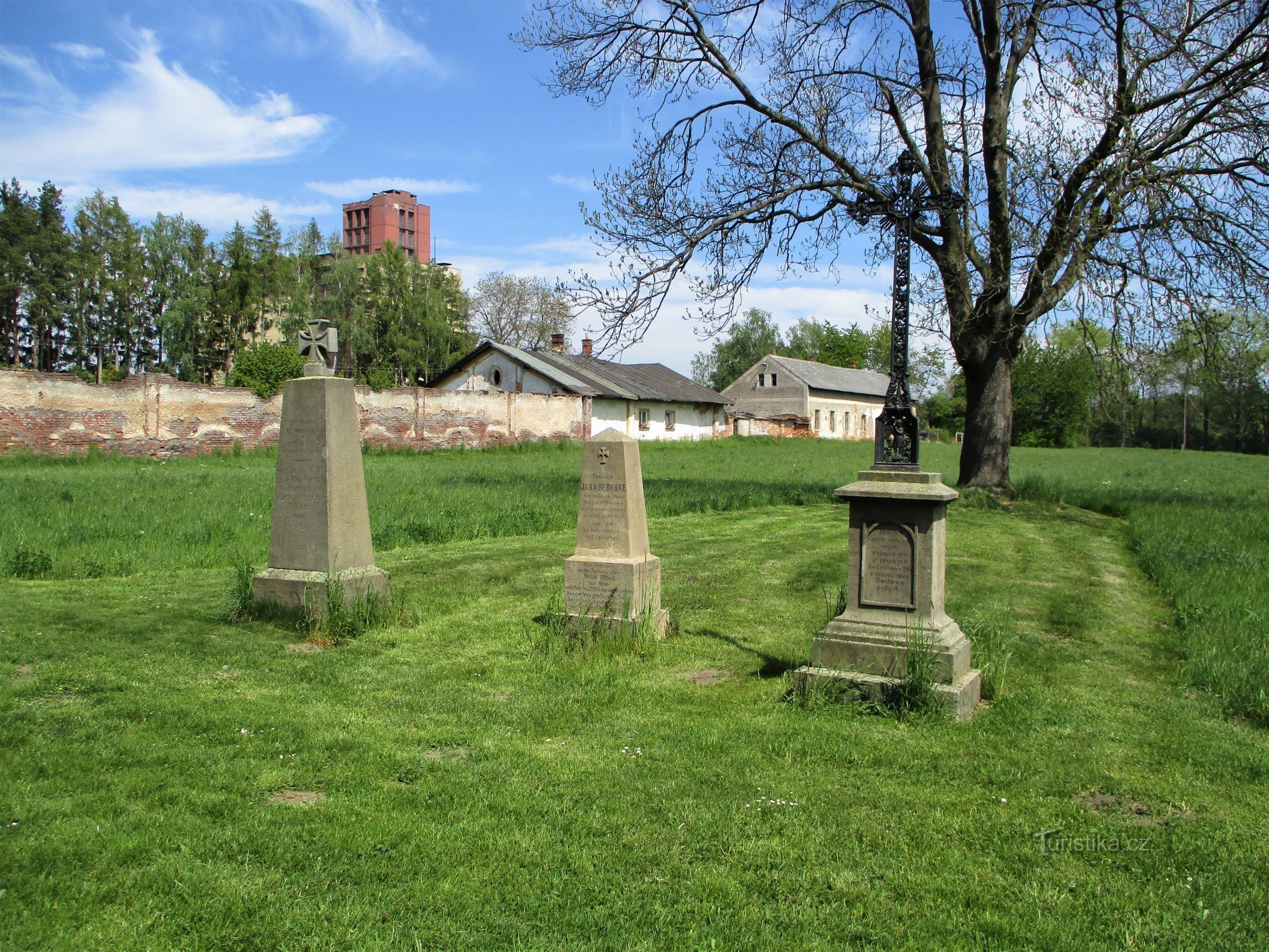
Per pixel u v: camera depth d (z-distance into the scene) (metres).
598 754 5.62
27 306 62.91
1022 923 3.74
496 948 3.48
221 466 28.31
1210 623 9.05
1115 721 6.42
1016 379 55.31
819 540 15.01
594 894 3.90
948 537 15.66
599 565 8.59
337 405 9.00
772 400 78.06
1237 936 3.67
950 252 20.44
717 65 19.19
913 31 19.86
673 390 60.69
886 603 6.72
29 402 29.06
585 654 7.89
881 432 6.82
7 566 10.47
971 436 21.86
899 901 3.93
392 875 4.02
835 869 4.18
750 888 4.01
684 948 3.51
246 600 8.82
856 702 6.52
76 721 5.75
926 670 6.33
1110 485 27.47
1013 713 6.39
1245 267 17.09
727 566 12.54
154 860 4.08
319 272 73.06
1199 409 72.19
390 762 5.39
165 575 10.73
